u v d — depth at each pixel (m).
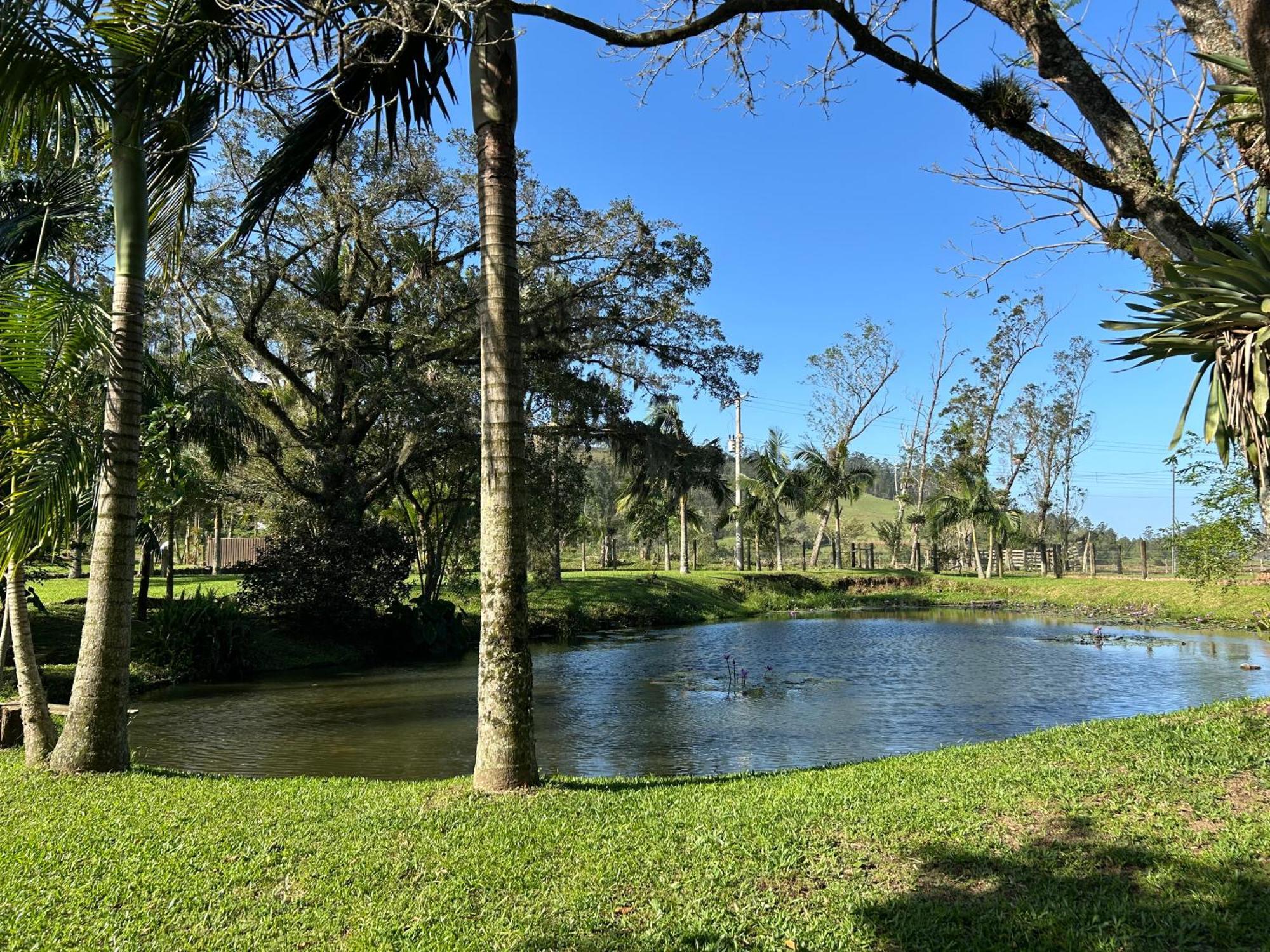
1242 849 4.59
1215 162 6.68
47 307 7.17
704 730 11.75
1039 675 16.91
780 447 45.44
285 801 6.40
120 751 7.64
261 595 20.31
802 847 5.02
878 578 43.75
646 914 4.24
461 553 26.50
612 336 22.84
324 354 22.08
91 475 7.21
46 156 8.16
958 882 4.46
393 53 6.70
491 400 6.63
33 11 6.40
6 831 5.64
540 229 21.38
